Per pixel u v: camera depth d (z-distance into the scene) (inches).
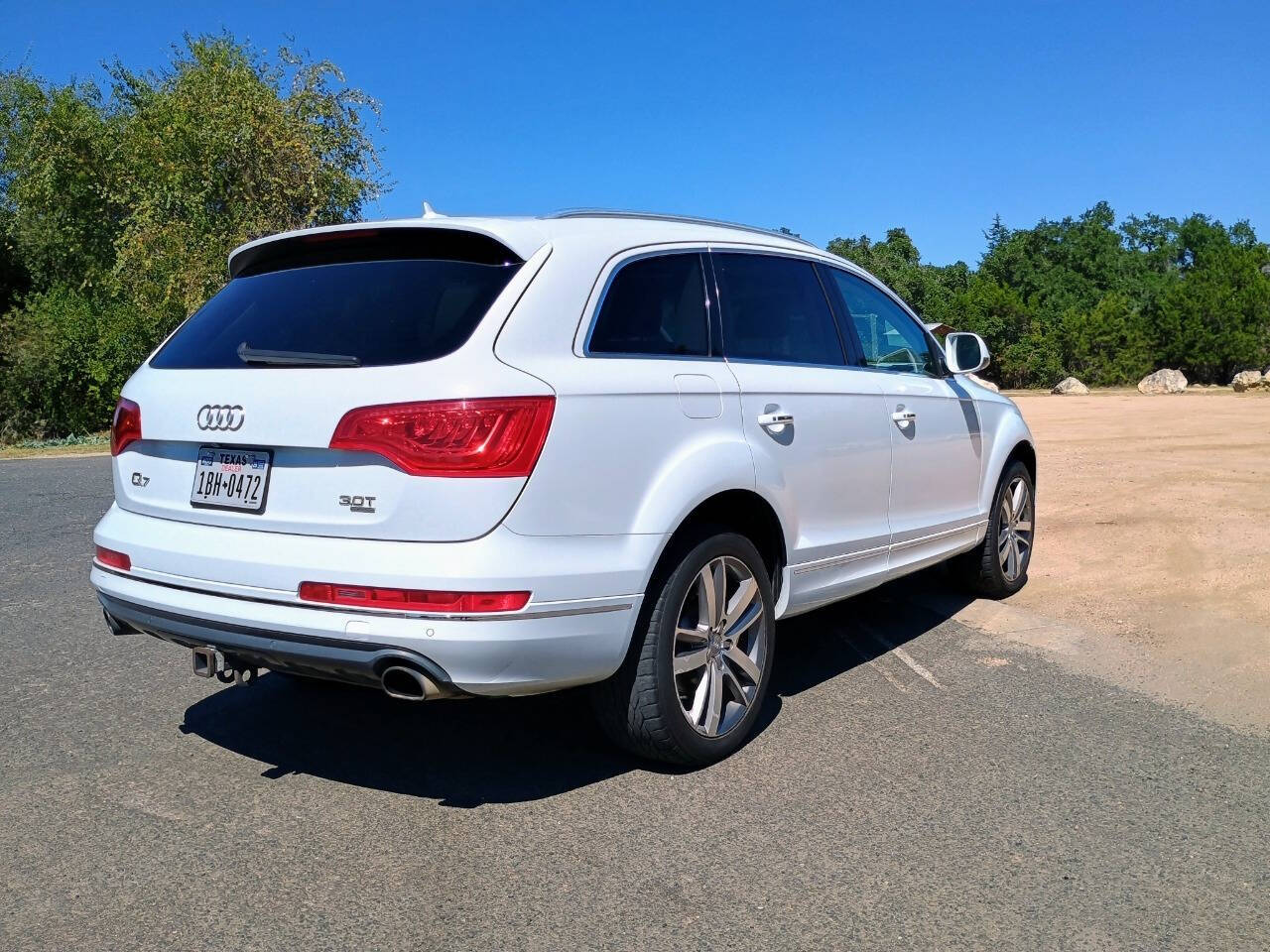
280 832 128.0
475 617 116.4
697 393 144.2
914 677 191.6
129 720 166.4
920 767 149.8
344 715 169.5
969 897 113.7
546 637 121.8
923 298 2751.0
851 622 230.7
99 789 139.9
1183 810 136.5
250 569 124.6
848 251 2805.1
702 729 145.9
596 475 127.5
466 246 134.3
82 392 1175.6
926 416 203.2
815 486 166.9
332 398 122.3
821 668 197.3
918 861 121.8
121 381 1155.9
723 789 141.4
